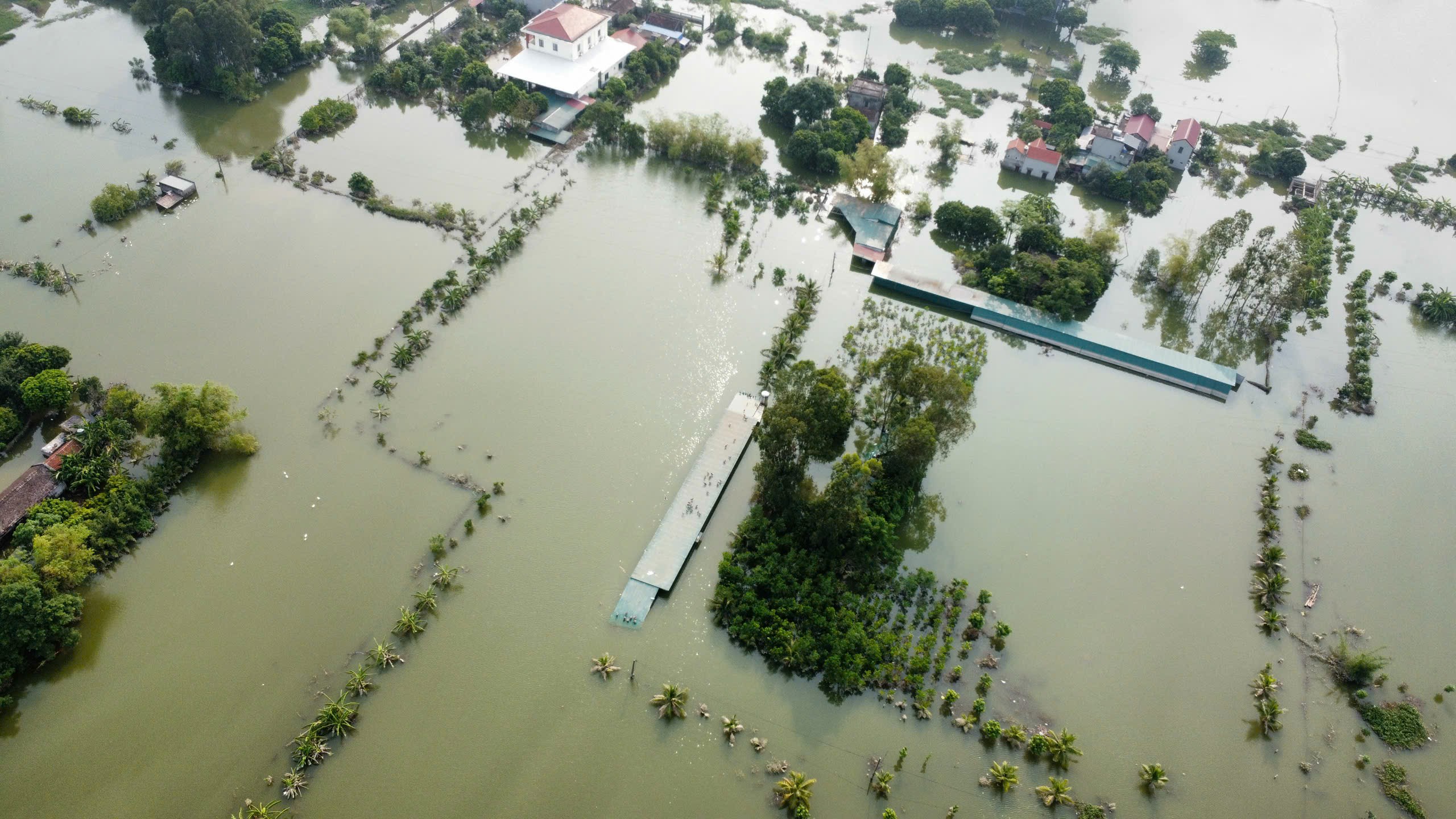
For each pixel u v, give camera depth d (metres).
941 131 178.12
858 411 115.44
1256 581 102.62
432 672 87.06
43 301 122.88
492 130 168.25
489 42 190.50
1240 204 165.88
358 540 97.81
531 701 85.50
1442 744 88.88
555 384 117.50
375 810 77.19
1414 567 105.12
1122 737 87.44
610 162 161.50
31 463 104.12
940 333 131.38
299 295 127.31
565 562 97.31
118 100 165.50
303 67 182.25
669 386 118.94
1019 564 102.06
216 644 88.00
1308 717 90.50
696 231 146.38
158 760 79.44
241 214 141.38
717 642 91.31
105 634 88.31
